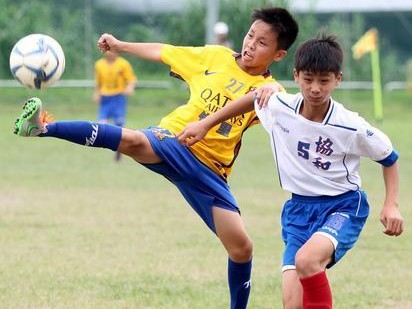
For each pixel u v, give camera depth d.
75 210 26.70
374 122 62.94
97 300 16.47
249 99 13.27
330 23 74.56
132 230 23.66
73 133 13.60
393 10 77.75
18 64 13.92
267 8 14.89
